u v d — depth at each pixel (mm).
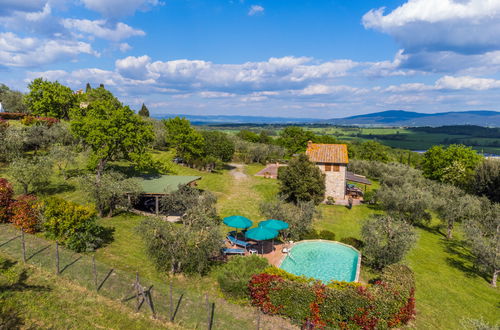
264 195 52938
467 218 38812
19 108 77688
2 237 22125
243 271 20484
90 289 17609
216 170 74312
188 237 21578
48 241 22812
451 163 72500
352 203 50625
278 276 19578
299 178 45719
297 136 124438
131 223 31219
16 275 17516
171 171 55062
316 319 17562
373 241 26219
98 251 23734
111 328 14758
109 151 38844
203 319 16844
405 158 131875
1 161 40500
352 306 17281
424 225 44031
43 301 15641
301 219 33219
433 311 21578
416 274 27641
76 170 43938
